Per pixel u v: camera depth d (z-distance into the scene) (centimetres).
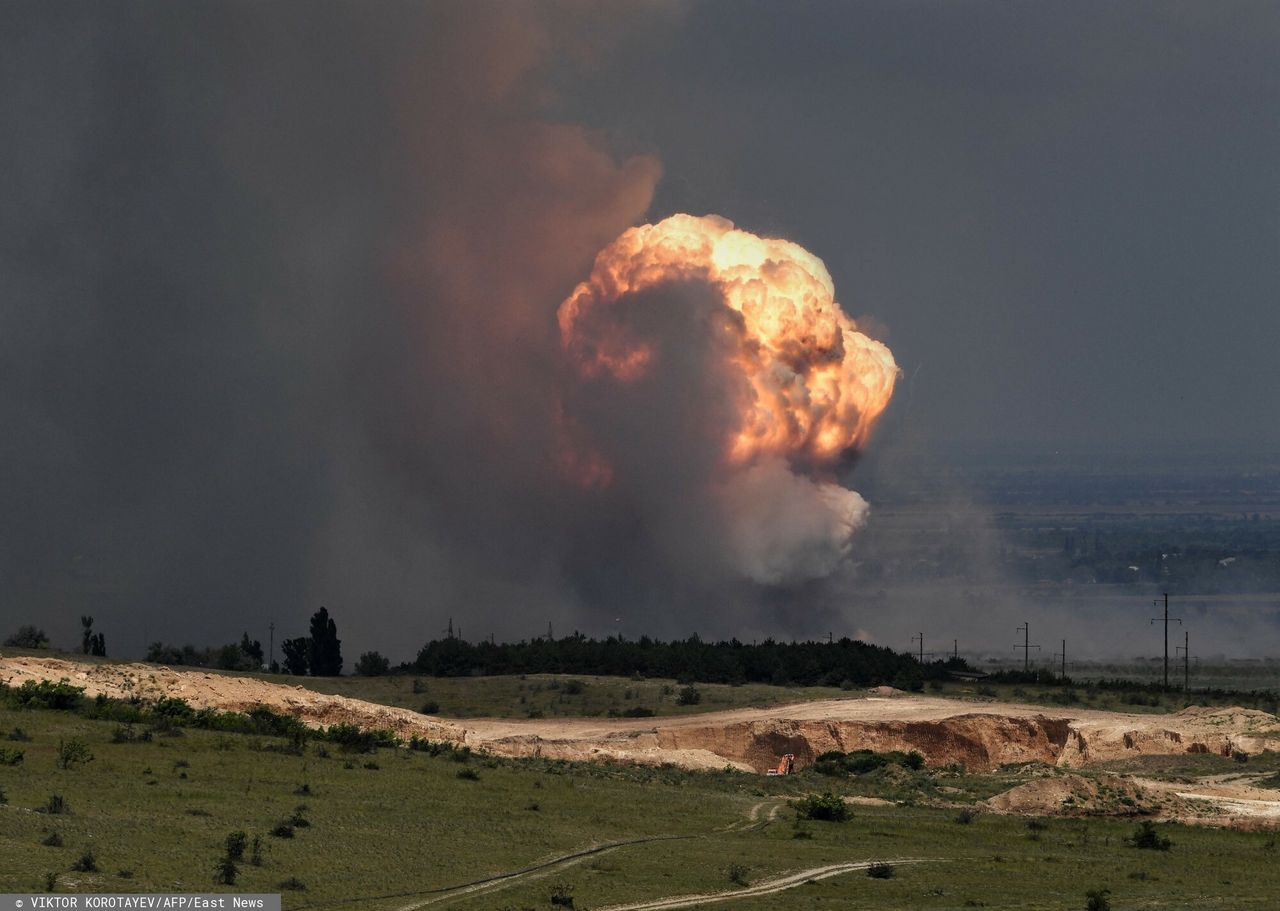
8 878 19012
